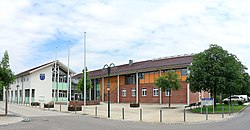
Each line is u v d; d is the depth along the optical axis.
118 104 55.41
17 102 65.12
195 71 34.84
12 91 77.12
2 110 37.44
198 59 35.38
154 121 23.50
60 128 17.45
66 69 66.31
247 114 31.98
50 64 65.38
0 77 25.55
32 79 64.06
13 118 24.42
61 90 66.31
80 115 29.44
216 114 31.42
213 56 34.75
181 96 50.81
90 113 32.06
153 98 56.22
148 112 33.66
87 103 51.09
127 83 64.56
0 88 24.66
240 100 57.25
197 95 50.97
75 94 75.69
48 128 17.44
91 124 20.19
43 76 63.31
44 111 35.91
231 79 34.56
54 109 39.88
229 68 34.16
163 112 33.56
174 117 27.36
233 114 31.45
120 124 20.64
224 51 35.12
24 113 32.06
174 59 55.28
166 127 18.80
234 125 19.72
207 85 34.84
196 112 33.31
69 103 49.69
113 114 30.78
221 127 18.45
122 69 65.62
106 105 50.44
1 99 83.00
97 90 75.56
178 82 41.28
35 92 63.88
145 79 58.72
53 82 65.81
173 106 44.97
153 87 56.41
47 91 65.06
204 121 23.48
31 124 20.03
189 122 22.75
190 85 35.94
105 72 70.88
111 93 68.94
